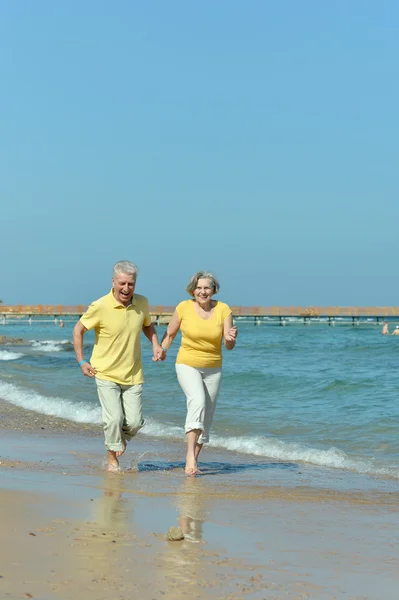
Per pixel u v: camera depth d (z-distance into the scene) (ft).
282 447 27.55
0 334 205.67
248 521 15.47
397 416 35.27
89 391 49.16
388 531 14.98
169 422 35.09
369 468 23.93
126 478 20.59
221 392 47.44
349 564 12.39
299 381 52.03
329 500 18.38
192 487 19.63
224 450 27.76
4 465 21.56
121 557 11.87
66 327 276.00
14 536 12.76
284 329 237.04
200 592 10.51
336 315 272.92
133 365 22.02
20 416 36.88
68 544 12.42
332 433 31.53
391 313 274.98
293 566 12.10
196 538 13.60
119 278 21.35
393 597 10.73
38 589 10.12
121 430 22.03
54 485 18.31
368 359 86.99
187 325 22.49
